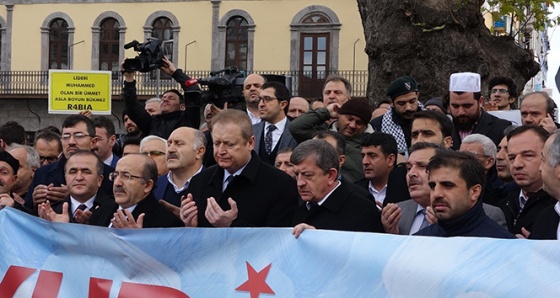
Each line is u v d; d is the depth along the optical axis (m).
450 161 4.98
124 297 5.77
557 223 5.08
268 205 6.02
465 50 11.09
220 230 5.43
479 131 7.57
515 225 5.80
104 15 40.47
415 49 11.20
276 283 5.18
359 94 38.53
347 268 4.91
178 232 5.61
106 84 15.92
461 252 4.55
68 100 15.84
